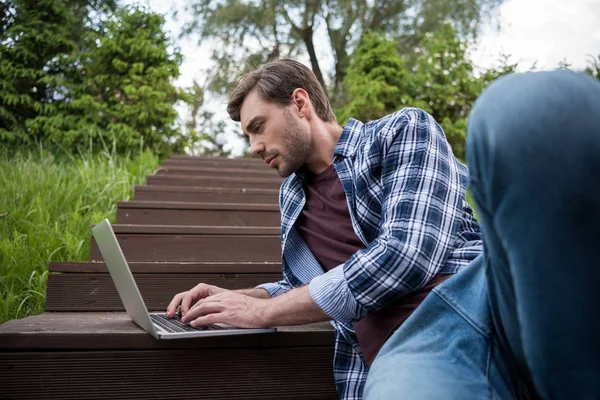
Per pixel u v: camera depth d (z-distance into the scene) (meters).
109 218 3.35
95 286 2.08
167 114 7.08
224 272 2.16
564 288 0.66
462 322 0.95
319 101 1.62
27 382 1.34
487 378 0.91
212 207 3.14
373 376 0.99
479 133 0.70
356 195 1.45
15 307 2.29
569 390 0.70
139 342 1.40
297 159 1.57
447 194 1.30
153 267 2.11
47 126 6.58
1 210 3.26
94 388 1.37
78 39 10.11
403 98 7.80
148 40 7.13
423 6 13.78
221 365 1.45
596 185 0.63
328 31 14.69
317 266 1.59
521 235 0.66
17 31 7.17
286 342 1.50
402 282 1.22
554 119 0.64
